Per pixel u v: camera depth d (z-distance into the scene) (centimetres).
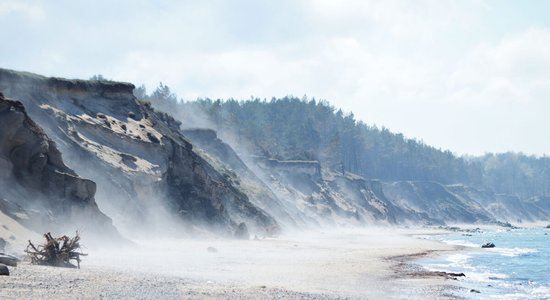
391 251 6575
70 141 5881
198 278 2831
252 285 2638
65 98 6844
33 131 4269
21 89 6094
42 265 2598
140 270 2984
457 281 3634
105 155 6306
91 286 2017
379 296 2744
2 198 3631
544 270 4719
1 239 2962
